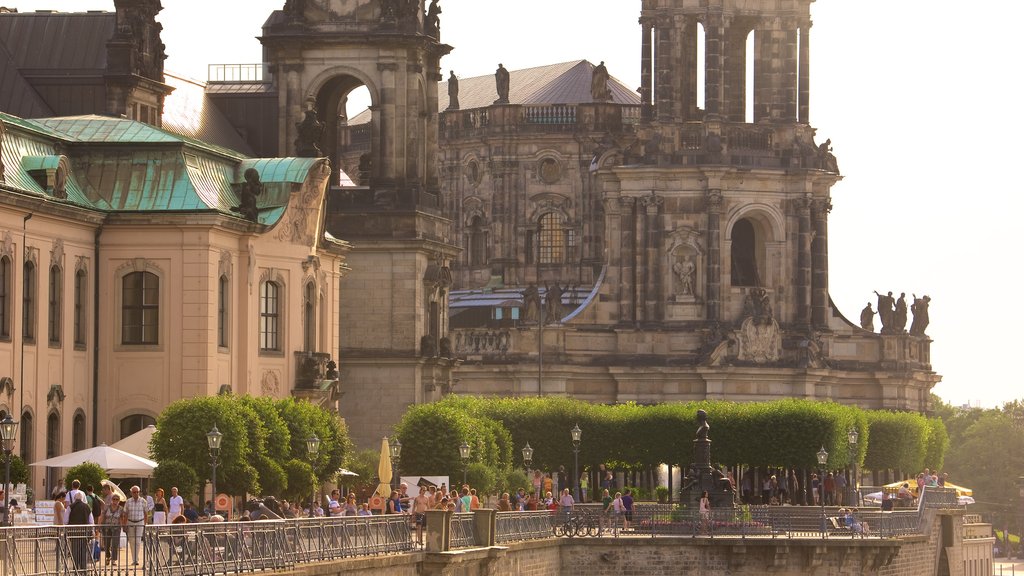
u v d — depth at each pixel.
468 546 118.75
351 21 185.50
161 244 136.12
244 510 130.00
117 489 104.75
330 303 160.12
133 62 166.50
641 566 150.25
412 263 185.12
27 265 127.19
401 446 162.00
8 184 124.75
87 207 134.00
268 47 186.25
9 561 73.38
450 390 197.12
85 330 134.62
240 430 123.94
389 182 185.75
